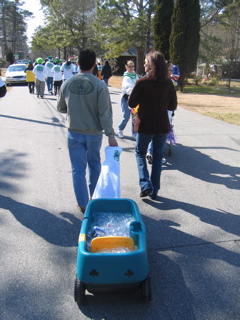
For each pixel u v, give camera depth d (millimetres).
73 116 3475
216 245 3291
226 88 22844
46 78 15727
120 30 25391
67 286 2688
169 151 6137
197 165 5676
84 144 3637
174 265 2969
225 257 3098
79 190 3705
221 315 2428
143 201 4246
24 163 5562
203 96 17547
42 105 12164
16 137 7289
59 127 8359
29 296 2564
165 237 3412
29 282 2717
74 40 41625
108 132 3498
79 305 2496
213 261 3035
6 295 2566
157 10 20781
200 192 4566
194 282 2758
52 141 6996
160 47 21188
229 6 22031
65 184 4703
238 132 8180
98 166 3820
